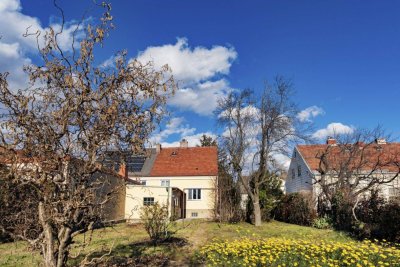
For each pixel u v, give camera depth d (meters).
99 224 5.64
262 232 17.58
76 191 4.90
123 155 5.18
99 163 5.07
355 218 16.80
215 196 25.88
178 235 15.40
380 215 14.69
